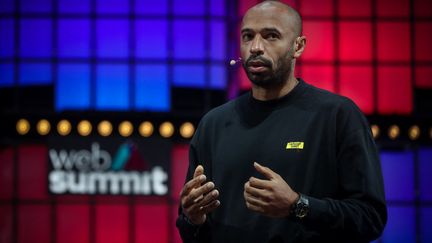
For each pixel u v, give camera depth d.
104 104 22.64
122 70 22.64
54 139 22.38
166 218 22.42
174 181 22.56
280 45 7.76
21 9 22.59
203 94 22.67
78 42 22.64
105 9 22.66
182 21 22.72
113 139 22.39
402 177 22.86
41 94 22.61
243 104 8.20
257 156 7.85
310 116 7.83
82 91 22.64
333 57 22.81
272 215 7.21
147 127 22.55
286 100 7.98
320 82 22.77
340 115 7.79
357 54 22.86
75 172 22.34
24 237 22.34
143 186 22.38
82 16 22.64
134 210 22.34
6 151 22.44
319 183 7.69
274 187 7.08
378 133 22.88
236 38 22.50
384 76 22.92
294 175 7.68
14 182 22.39
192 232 7.94
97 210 22.31
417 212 22.75
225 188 7.96
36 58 22.61
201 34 22.66
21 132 22.44
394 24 22.92
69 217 22.30
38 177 22.42
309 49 22.77
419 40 22.94
